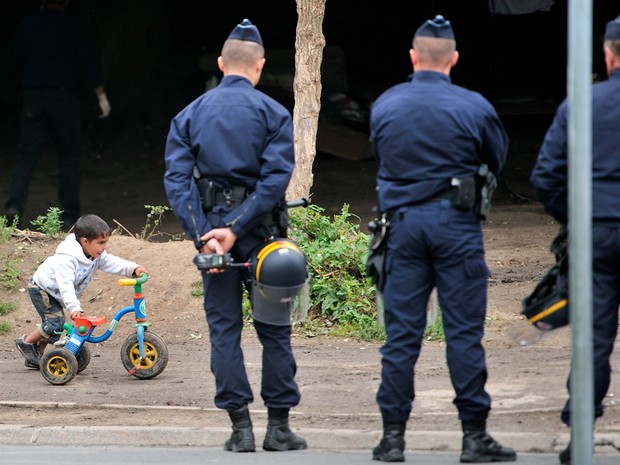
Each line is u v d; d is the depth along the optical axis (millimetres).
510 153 51875
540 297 14617
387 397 14836
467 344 14570
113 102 58250
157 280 27688
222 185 15562
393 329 14859
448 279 14594
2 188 49219
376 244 14953
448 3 57406
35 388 20859
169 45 58375
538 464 14523
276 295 15305
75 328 21344
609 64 14078
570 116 11086
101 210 44781
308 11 28328
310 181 28609
